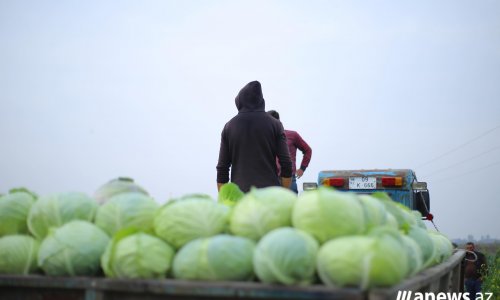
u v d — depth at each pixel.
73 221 3.59
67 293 3.22
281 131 7.00
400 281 2.90
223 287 2.84
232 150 6.95
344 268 2.80
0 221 3.90
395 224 4.00
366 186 10.70
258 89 6.98
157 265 3.18
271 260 2.88
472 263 10.61
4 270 3.59
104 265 3.32
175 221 3.32
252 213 3.25
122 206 3.61
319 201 3.12
